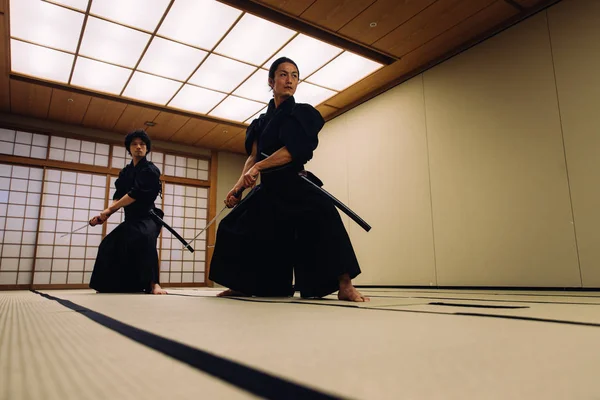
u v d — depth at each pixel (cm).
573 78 354
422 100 487
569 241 344
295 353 51
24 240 580
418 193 480
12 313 118
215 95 551
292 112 195
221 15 388
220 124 643
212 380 38
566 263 344
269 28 408
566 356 49
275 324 83
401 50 455
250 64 475
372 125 552
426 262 462
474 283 412
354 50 447
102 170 649
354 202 566
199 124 643
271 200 202
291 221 195
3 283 559
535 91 380
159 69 484
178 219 721
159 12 383
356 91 548
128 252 290
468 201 427
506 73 404
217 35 419
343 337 65
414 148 491
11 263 567
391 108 527
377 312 112
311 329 75
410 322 86
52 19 392
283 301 166
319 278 181
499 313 110
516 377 38
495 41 416
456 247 433
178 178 729
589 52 346
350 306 134
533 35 385
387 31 421
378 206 529
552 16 372
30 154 598
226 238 213
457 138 444
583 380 37
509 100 399
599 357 48
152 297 214
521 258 375
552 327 77
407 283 480
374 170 541
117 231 302
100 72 488
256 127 226
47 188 604
